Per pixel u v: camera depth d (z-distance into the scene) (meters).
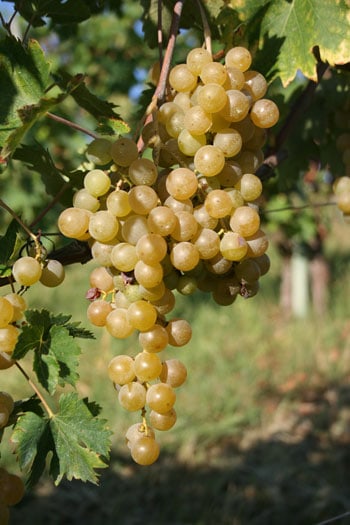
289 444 2.32
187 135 0.66
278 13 0.76
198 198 0.67
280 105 0.98
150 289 0.63
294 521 1.86
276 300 4.03
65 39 0.98
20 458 0.63
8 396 0.65
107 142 0.66
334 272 4.39
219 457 2.23
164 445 2.27
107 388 2.65
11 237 0.67
